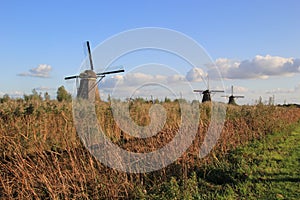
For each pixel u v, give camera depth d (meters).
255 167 9.91
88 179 7.11
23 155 8.04
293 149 13.32
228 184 8.32
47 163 7.12
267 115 19.16
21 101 15.09
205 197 7.38
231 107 19.30
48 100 16.03
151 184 7.94
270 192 8.04
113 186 6.98
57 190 6.42
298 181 8.80
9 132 9.43
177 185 7.18
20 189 6.46
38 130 10.19
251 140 14.49
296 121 27.19
